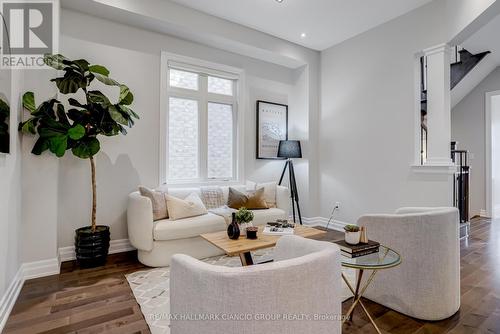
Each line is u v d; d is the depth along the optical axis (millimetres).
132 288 2371
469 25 2750
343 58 4379
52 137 2492
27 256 2562
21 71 2494
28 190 2570
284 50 4363
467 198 4098
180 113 3904
